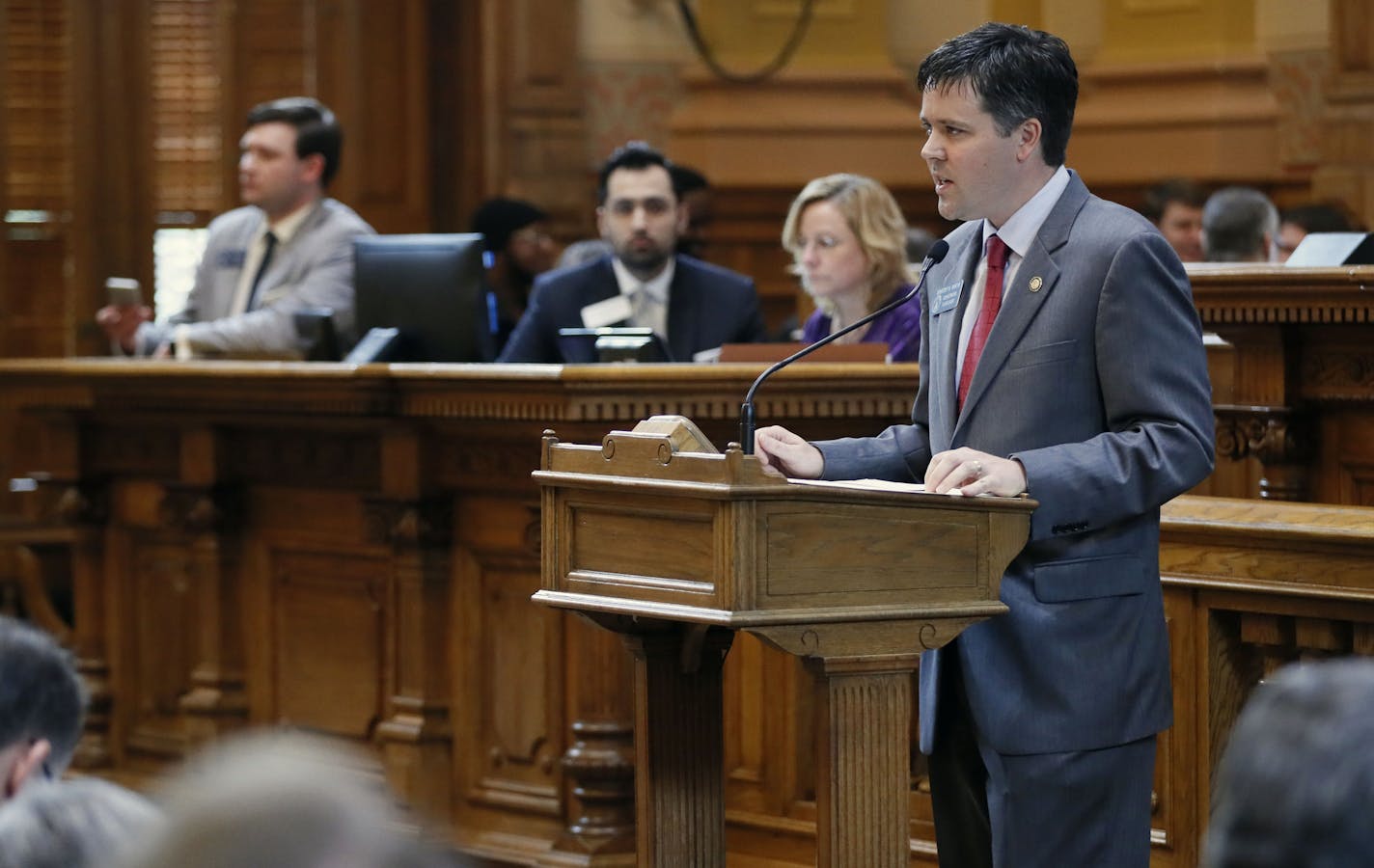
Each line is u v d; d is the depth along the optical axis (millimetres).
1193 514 7938
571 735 9969
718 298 12875
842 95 21172
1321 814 2432
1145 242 6211
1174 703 8039
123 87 19781
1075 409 6297
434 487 10445
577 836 9625
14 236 19297
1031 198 6445
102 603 12625
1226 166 19875
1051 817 6273
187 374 11289
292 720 11469
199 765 2344
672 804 6352
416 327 11898
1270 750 2510
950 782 6730
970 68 6309
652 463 5828
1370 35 19125
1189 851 8016
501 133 20672
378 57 20625
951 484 5965
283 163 13531
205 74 20031
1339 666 2641
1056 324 6293
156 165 19938
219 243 14164
